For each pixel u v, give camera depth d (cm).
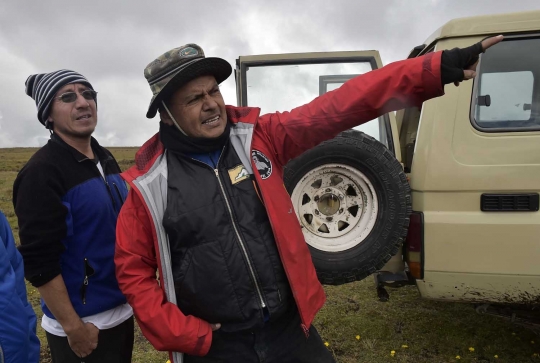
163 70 164
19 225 187
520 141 259
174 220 163
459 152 266
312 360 191
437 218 268
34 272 184
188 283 166
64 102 199
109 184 217
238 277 165
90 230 202
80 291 203
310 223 290
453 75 160
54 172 192
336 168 278
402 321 396
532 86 269
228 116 186
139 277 169
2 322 137
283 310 175
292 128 179
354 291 475
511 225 258
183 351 169
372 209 279
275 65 357
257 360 178
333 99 175
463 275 268
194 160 170
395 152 338
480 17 266
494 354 335
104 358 212
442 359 332
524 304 270
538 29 261
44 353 372
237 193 170
